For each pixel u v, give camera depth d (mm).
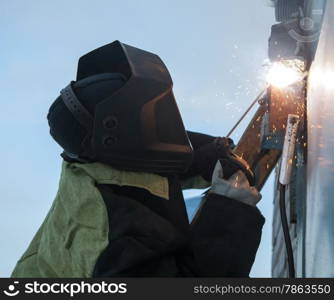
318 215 1446
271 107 1646
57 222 1443
